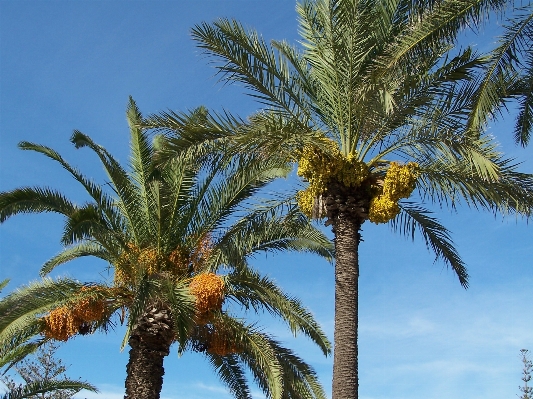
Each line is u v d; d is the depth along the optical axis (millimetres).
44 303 13289
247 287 14602
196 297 12828
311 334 15320
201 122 11141
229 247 13914
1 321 12734
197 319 13609
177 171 14492
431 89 10891
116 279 14477
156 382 14094
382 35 11703
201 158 11758
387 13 11719
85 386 16516
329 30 11344
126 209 14695
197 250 14773
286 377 15875
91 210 13016
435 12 10398
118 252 14461
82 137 13984
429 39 10570
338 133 11867
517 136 12289
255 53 11320
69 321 13734
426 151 11102
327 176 11258
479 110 10516
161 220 14625
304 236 14734
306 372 16016
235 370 17062
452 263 13305
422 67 11117
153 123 11109
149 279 12781
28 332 13875
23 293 13328
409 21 10977
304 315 15211
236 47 11258
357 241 11289
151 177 15039
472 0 10305
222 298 13492
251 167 12547
